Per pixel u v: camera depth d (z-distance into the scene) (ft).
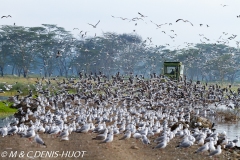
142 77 237.25
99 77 229.66
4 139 120.37
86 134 129.70
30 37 435.53
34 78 379.35
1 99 248.52
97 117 155.12
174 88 217.15
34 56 442.91
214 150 104.53
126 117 162.61
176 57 432.66
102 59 440.86
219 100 213.87
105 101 200.95
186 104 202.90
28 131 120.88
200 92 220.43
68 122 157.69
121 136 128.26
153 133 127.03
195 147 115.14
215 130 164.25
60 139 120.26
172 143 119.96
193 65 424.46
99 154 103.19
